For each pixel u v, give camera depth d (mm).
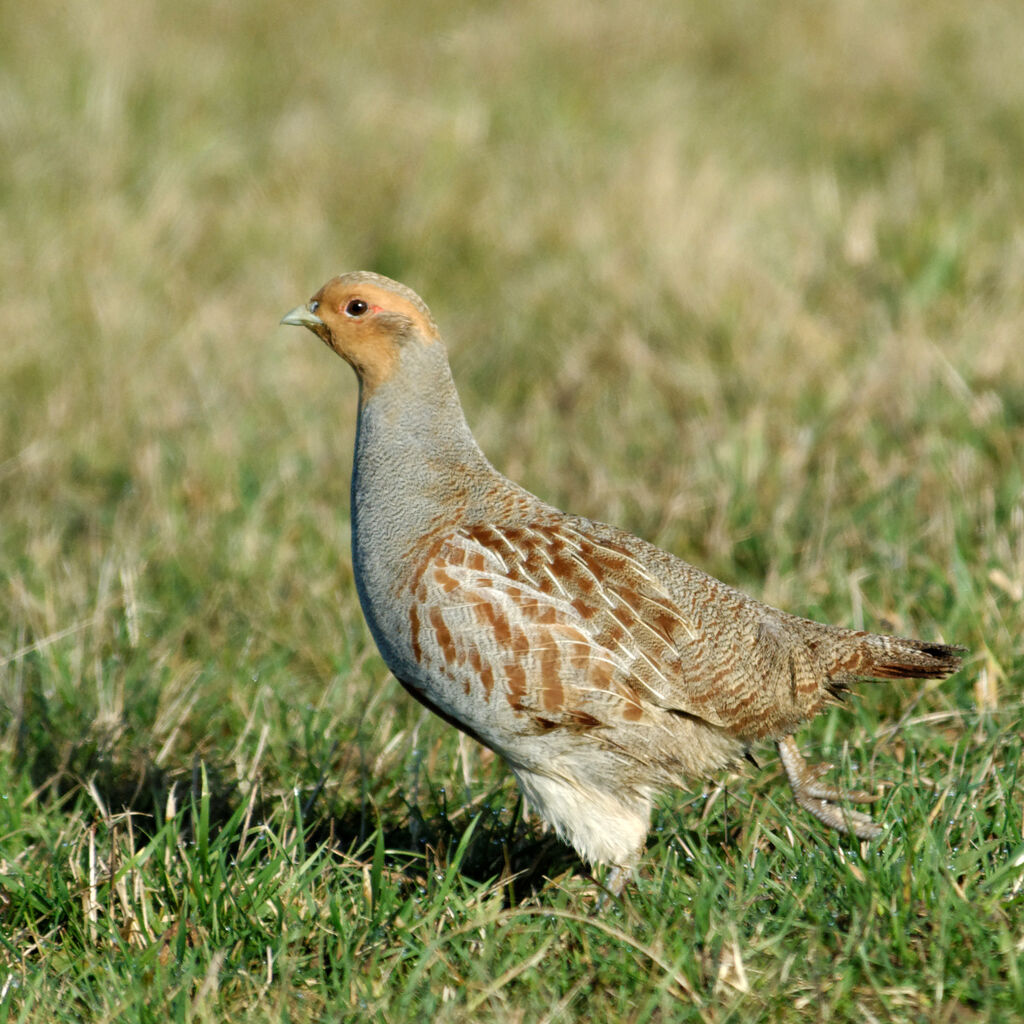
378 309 10953
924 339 19922
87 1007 9281
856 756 12219
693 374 20250
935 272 22375
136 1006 8891
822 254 23859
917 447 17188
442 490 10789
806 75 34469
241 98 32812
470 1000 8875
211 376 21438
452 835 11602
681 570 10648
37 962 9914
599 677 9984
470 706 10258
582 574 10117
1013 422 17859
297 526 17375
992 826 10422
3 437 20266
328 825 12031
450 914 10070
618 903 10062
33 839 11781
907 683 13141
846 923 9539
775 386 19562
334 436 19625
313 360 22219
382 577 10664
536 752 10250
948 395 18359
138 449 19359
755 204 25875
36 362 21766
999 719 12352
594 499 17391
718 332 21391
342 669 14281
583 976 9188
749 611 10641
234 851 11578
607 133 30078
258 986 9242
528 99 31875
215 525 17359
